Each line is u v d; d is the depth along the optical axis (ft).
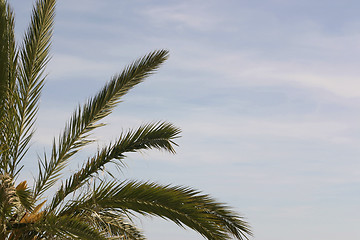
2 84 32.45
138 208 27.91
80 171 33.53
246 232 29.35
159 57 36.19
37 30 34.35
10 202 25.68
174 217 26.99
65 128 34.78
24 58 34.06
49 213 29.07
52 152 34.14
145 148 35.19
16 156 33.58
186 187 28.48
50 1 34.53
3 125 33.40
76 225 26.45
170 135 35.65
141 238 33.68
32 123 34.27
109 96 35.81
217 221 26.89
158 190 27.66
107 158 34.55
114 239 26.43
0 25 31.53
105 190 28.86
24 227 29.19
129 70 36.14
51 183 33.83
